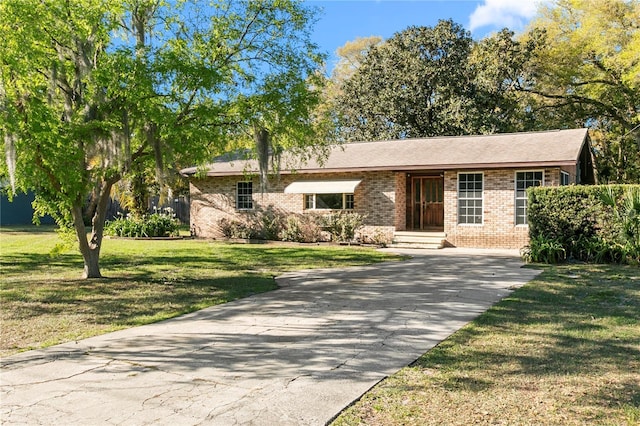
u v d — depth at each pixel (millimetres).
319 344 5910
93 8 9094
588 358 5188
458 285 10062
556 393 4242
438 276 11352
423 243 18875
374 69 32625
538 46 29516
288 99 11406
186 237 23547
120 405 4113
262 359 5344
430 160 18688
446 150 19594
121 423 3768
